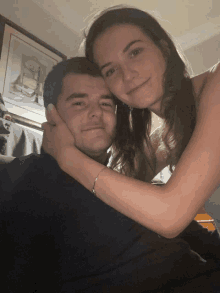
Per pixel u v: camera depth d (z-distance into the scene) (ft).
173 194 1.31
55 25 4.82
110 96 2.10
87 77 2.01
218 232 2.15
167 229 1.31
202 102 1.57
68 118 1.90
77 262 1.52
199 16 5.75
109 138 2.03
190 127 2.00
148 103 2.08
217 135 1.37
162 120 2.39
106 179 1.46
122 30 2.02
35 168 1.72
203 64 6.38
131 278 1.47
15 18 4.33
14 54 3.78
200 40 6.27
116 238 1.58
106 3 4.63
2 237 1.52
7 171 1.71
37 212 1.59
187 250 1.74
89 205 1.63
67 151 1.72
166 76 2.08
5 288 1.42
